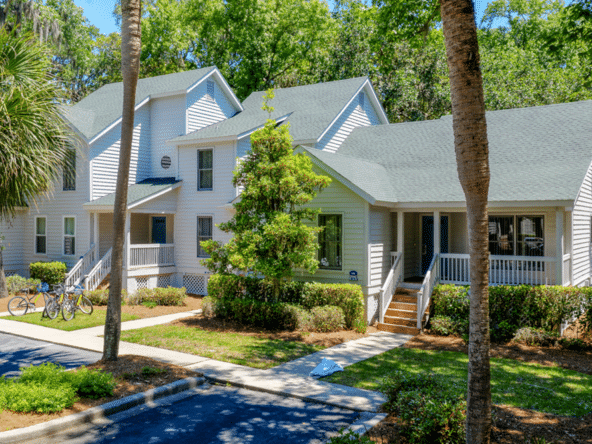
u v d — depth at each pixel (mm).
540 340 13492
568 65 34219
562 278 15102
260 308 15445
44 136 13414
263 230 15016
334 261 17141
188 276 23750
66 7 40219
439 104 33688
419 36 14820
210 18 38906
